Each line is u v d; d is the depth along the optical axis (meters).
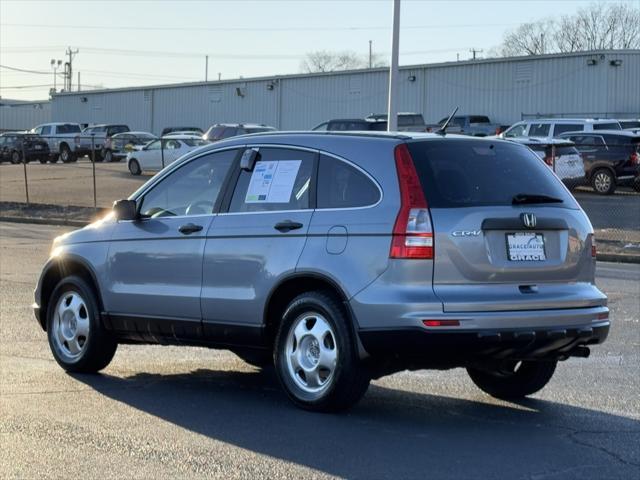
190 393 7.50
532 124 33.12
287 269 6.69
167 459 5.70
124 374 8.26
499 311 6.21
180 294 7.37
